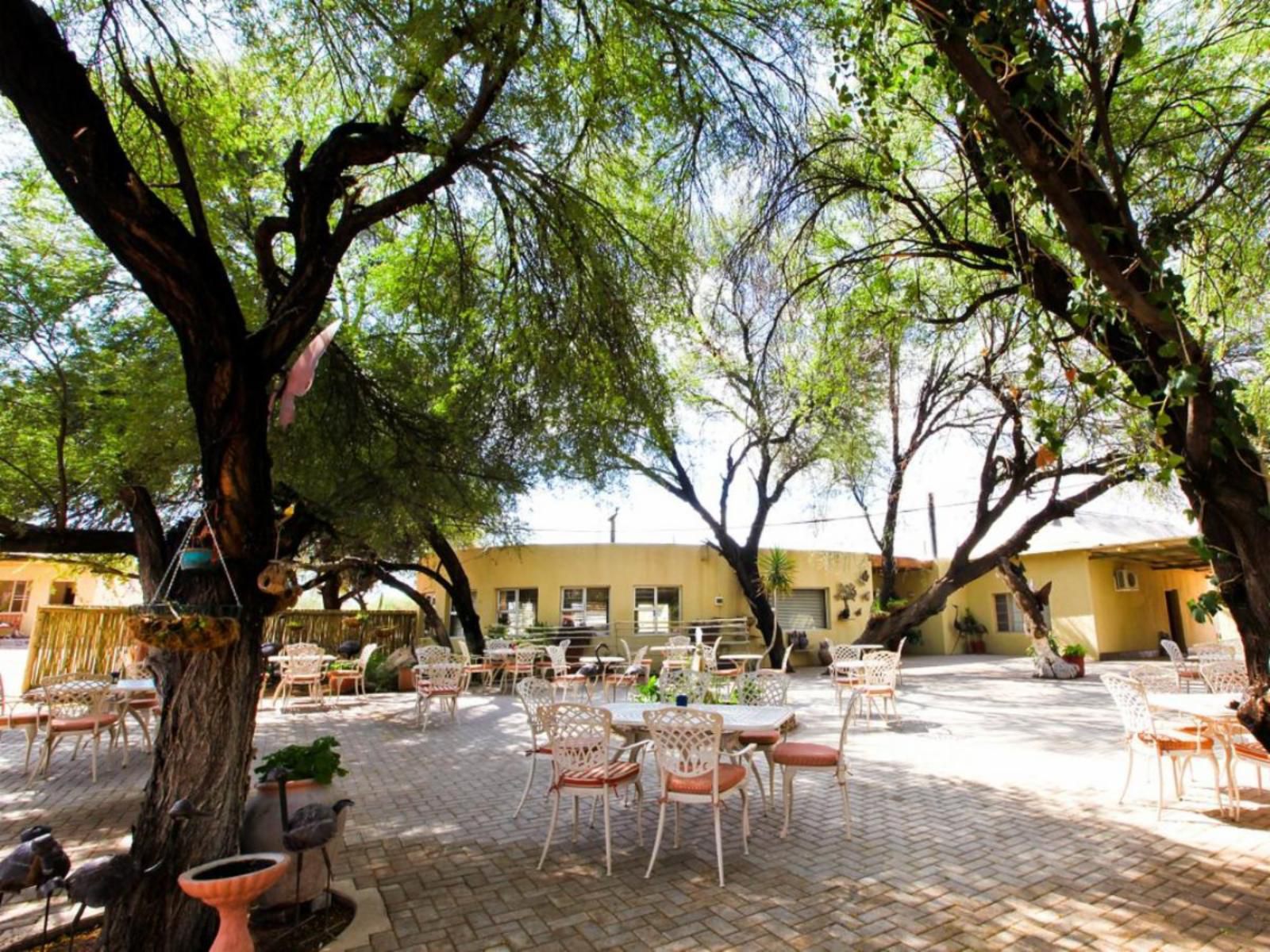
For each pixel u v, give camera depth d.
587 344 5.04
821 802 5.57
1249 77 3.92
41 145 2.89
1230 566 2.78
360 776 6.80
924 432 13.36
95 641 12.93
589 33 4.01
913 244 4.64
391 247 6.41
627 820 5.28
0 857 4.57
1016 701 11.18
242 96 4.75
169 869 2.96
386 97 4.05
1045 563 19.67
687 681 6.49
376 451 5.93
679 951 3.19
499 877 4.12
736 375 11.95
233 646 3.24
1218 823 4.85
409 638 17.23
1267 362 4.48
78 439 6.02
